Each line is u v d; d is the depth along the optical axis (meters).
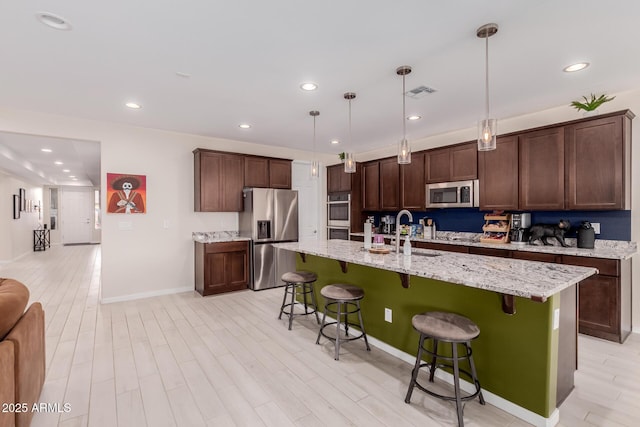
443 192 4.50
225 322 3.50
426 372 2.43
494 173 3.95
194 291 4.84
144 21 1.92
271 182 5.32
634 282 3.14
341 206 5.98
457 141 4.64
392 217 5.54
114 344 2.93
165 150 4.61
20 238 8.54
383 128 4.46
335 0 1.74
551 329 1.80
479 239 4.27
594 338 3.02
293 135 4.86
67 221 11.90
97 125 4.11
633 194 3.12
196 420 1.88
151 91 3.05
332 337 3.11
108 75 2.68
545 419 1.80
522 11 1.84
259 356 2.70
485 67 2.58
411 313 2.55
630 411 1.95
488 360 2.05
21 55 2.33
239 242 4.79
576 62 2.49
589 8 1.81
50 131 3.79
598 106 3.13
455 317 2.04
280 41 2.17
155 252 4.56
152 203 4.52
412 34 2.09
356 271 3.11
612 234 3.26
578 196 3.25
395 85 2.94
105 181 4.19
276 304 4.18
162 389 2.20
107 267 4.23
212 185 4.73
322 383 2.28
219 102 3.37
